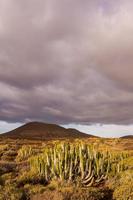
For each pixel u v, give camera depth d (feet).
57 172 42.88
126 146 145.69
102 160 43.60
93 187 39.63
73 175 42.88
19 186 39.68
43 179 43.83
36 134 528.63
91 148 44.62
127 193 33.53
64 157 42.80
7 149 107.45
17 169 55.88
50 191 34.24
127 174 40.29
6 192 33.73
